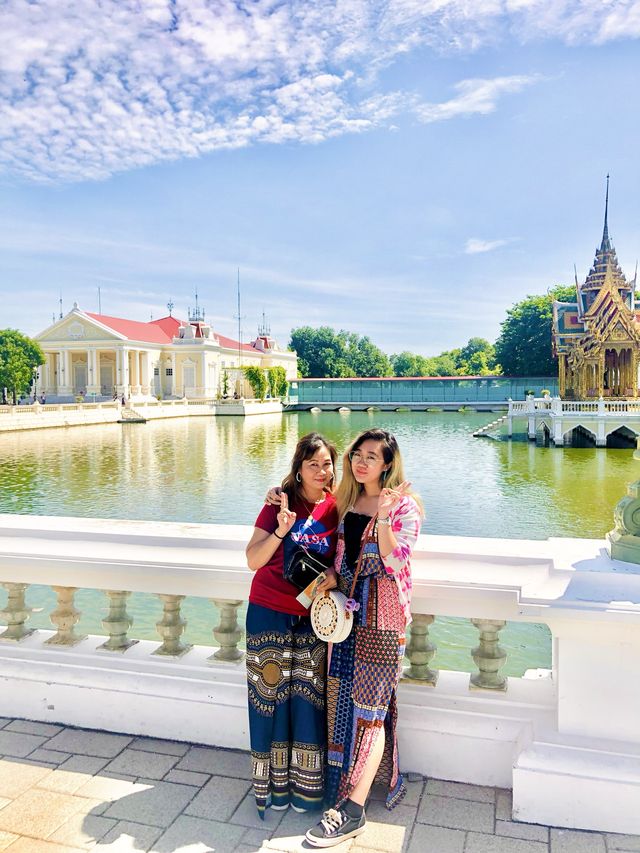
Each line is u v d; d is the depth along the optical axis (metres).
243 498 20.67
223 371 80.94
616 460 29.14
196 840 2.61
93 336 72.06
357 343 127.00
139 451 34.19
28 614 3.79
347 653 2.79
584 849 2.57
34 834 2.63
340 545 2.81
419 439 40.44
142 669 3.48
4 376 63.88
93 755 3.20
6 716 3.59
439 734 3.01
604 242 42.25
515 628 9.03
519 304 81.44
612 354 41.16
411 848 2.57
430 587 3.01
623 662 2.74
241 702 3.25
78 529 3.57
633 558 2.85
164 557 3.37
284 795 2.80
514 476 24.45
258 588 2.84
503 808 2.82
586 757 2.72
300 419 63.47
